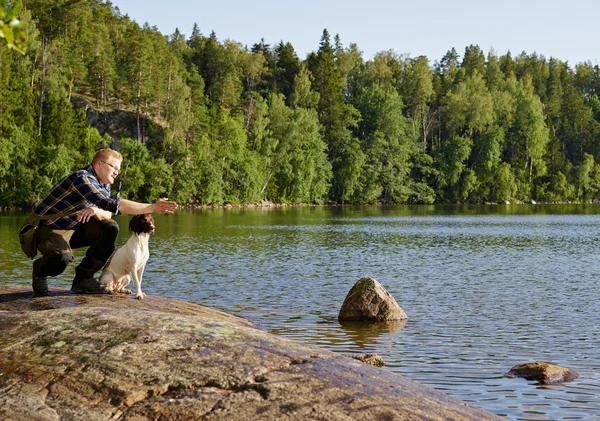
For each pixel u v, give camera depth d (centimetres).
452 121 12950
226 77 12550
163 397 437
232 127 9788
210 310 789
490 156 12012
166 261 2553
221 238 3828
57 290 773
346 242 3641
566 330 1262
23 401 443
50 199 712
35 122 8781
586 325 1316
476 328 1277
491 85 15700
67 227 717
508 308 1527
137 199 8744
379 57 15850
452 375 911
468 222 6103
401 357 1027
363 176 11162
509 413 739
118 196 713
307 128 10750
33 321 554
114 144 10288
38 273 726
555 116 16025
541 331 1250
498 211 9031
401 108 13188
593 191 13350
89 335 513
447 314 1441
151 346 489
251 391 436
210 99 13038
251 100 11688
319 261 2616
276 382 443
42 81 9100
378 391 441
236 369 461
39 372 471
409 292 1798
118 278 765
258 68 14288
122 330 516
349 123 11894
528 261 2702
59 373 468
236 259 2656
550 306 1563
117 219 5844
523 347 1105
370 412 412
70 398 444
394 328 1273
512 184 12088
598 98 18462
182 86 9931
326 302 1599
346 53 15625
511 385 853
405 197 11456
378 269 2358
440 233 4525
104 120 10588
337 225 5362
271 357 481
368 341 1149
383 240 3825
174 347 488
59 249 710
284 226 5144
